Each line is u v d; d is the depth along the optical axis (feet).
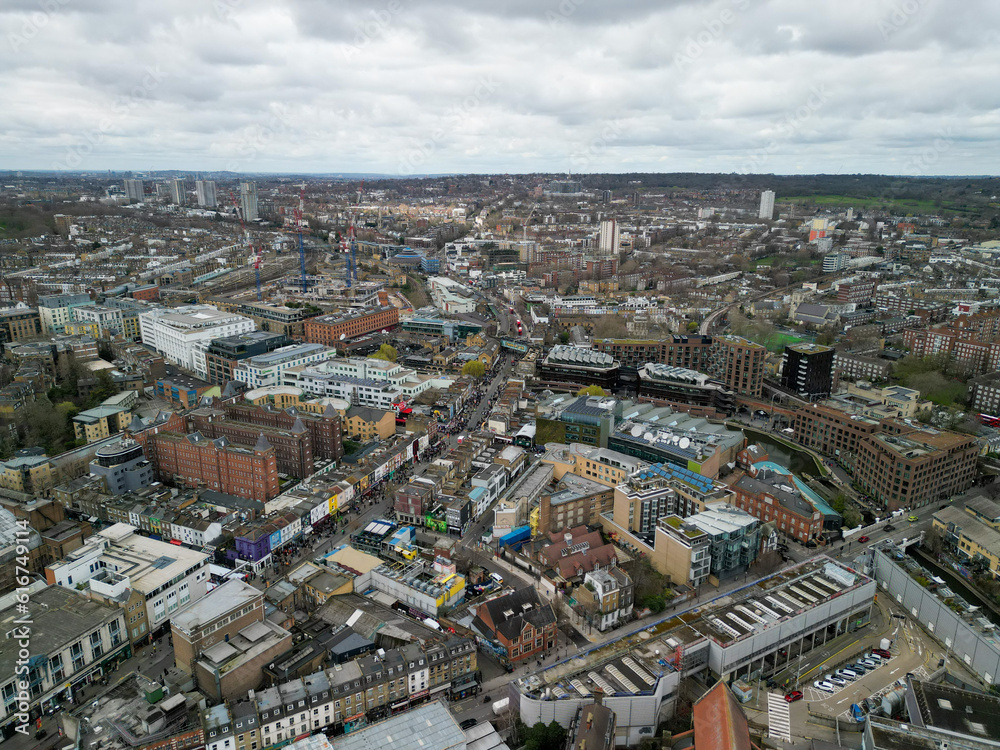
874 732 470.39
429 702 500.33
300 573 648.79
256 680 523.29
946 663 587.68
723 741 428.56
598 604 610.24
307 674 529.45
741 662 552.82
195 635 517.14
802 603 598.75
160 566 624.59
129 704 481.05
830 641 622.13
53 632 529.04
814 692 552.00
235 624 547.90
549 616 588.50
